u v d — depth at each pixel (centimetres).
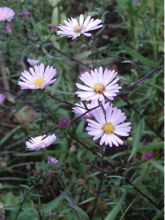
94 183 29
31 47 36
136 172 32
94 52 31
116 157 33
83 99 24
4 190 36
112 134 23
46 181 29
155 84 37
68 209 28
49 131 27
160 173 33
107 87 24
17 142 37
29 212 27
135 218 32
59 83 36
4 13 34
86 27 26
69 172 32
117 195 32
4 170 36
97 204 28
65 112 34
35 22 37
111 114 24
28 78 25
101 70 24
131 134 33
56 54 37
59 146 36
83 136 32
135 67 35
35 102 30
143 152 33
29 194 28
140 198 32
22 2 37
